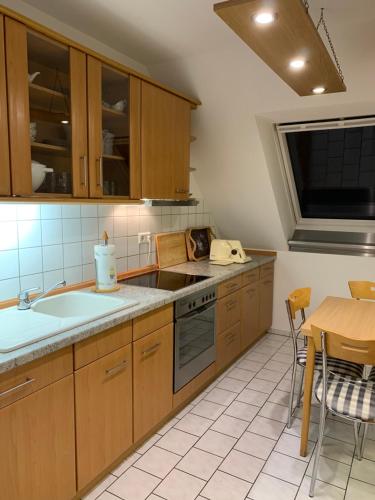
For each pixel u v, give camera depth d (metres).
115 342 1.91
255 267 3.53
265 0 1.25
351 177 3.68
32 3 2.05
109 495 1.84
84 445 1.77
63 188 1.99
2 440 1.39
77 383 1.70
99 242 2.61
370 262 3.57
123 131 2.38
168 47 2.63
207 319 2.80
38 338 1.54
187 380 2.60
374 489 1.90
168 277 2.86
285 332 4.06
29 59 1.77
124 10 2.13
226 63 2.75
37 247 2.16
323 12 2.12
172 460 2.10
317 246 3.92
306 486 1.91
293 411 2.52
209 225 4.05
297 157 3.74
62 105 1.95
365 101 2.68
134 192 2.45
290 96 2.78
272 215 3.73
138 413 2.13
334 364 2.28
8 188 1.67
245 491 1.88
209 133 3.29
